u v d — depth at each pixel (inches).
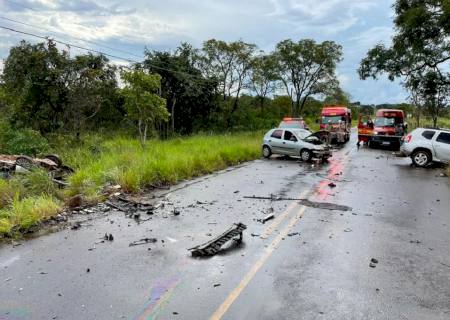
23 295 177.3
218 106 1325.0
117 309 165.2
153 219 306.3
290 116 2107.5
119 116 1125.7
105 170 437.7
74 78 845.8
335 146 1115.9
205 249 230.2
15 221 275.7
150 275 199.8
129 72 767.1
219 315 160.2
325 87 2057.1
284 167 647.1
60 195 351.9
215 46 1437.0
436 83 1013.2
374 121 1081.4
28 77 816.3
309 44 1998.0
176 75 1128.8
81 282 190.9
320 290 184.2
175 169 507.8
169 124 1216.2
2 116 794.8
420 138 671.8
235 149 750.5
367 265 216.1
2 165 447.2
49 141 717.3
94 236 262.1
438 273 206.5
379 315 162.4
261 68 1642.5
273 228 284.2
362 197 401.1
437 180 520.7
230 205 358.0
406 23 931.3
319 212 334.0
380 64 1048.2
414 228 289.6
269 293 180.4
